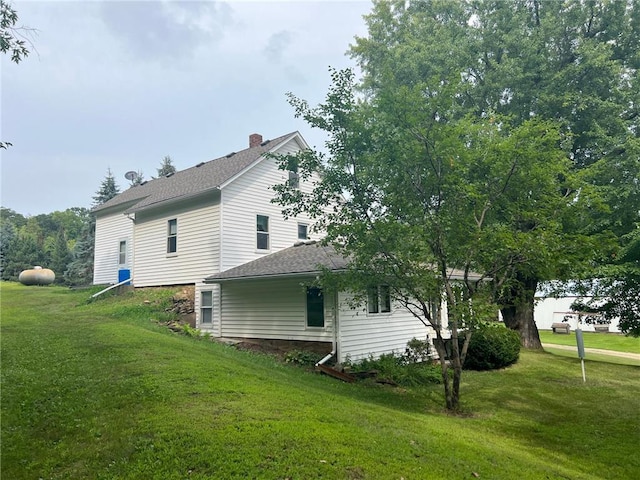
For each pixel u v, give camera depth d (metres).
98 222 27.28
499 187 9.11
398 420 6.64
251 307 14.74
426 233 8.20
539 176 8.80
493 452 5.86
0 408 6.04
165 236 19.16
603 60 15.71
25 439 5.20
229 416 5.53
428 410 8.70
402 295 9.36
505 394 10.62
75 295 22.58
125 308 16.73
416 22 21.86
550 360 16.03
